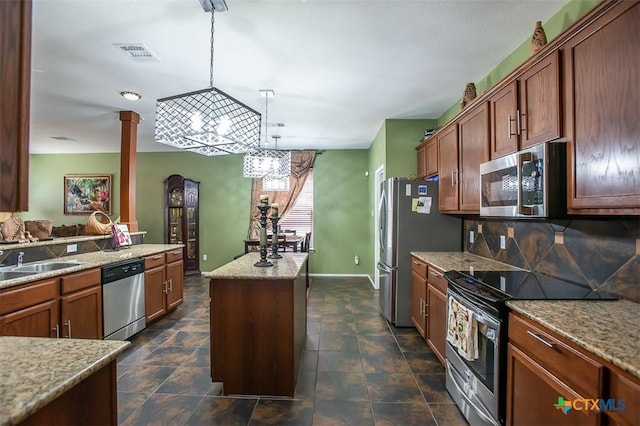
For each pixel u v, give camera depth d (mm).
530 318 1361
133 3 1890
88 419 956
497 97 2172
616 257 1597
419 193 3445
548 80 1643
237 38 2275
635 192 1169
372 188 5586
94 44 2350
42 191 6516
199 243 6309
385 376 2422
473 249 3217
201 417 1937
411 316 3416
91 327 2678
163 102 2191
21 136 676
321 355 2779
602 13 1305
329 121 4344
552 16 2018
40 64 2662
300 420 1913
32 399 737
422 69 2777
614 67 1254
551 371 1249
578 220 1818
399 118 4199
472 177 2559
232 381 2188
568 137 1511
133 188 4023
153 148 6090
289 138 5352
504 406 1565
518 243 2434
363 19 2057
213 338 2205
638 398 912
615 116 1250
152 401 2096
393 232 3480
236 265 2562
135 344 3006
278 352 2174
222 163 6309
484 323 1696
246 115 2400
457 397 2025
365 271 6152
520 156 1710
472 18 2051
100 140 5430
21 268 2615
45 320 2277
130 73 2832
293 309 2174
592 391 1050
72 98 3465
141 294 3295
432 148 3594
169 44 2352
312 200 6227
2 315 1985
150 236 6340
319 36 2256
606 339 1104
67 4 1894
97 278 2754
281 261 2764
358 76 2914
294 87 3168
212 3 1862
